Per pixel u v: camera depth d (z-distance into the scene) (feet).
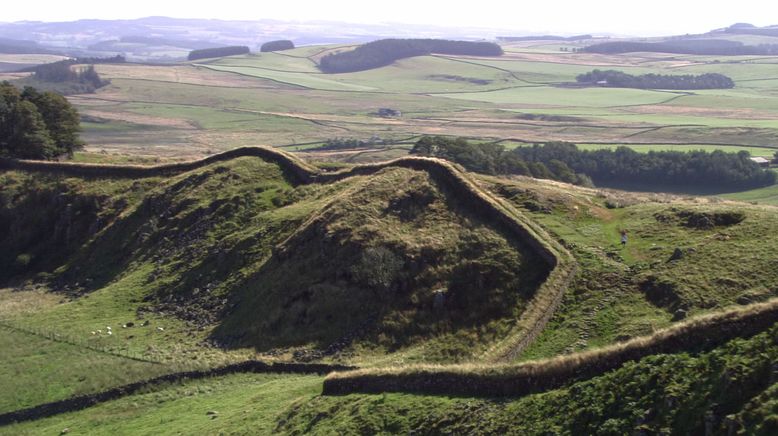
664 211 182.60
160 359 175.01
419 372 119.44
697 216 171.63
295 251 199.82
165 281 220.23
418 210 199.72
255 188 256.73
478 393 109.81
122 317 206.08
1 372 177.88
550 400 99.71
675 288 140.36
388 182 214.69
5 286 257.96
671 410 87.04
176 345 183.01
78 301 224.33
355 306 172.76
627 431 88.07
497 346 136.56
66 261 263.49
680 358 93.91
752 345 89.10
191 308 201.98
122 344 187.11
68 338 193.98
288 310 180.45
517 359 131.95
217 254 222.28
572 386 99.66
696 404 85.51
